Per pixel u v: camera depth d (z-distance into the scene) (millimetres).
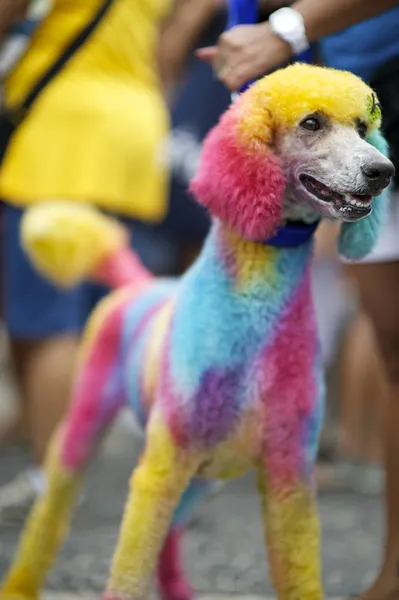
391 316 3229
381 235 3025
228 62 2832
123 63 4414
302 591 2637
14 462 5406
